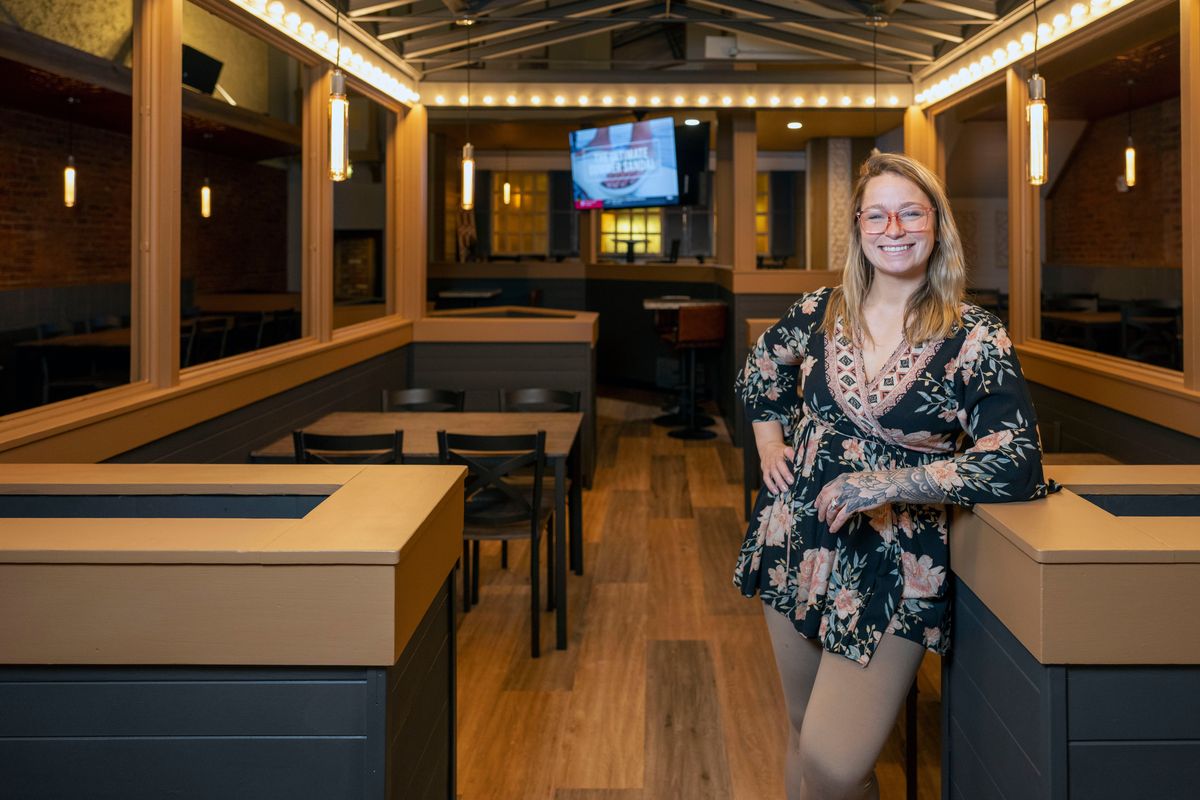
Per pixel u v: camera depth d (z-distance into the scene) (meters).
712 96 7.84
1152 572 1.46
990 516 1.67
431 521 1.81
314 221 5.76
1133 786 1.51
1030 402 1.80
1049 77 5.91
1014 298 5.91
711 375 10.80
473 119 10.83
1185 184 3.81
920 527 1.89
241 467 2.23
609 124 11.00
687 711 3.51
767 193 14.69
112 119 6.29
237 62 8.67
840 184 11.45
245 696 1.59
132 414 3.51
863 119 9.91
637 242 15.22
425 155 7.73
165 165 3.78
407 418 4.98
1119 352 8.05
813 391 1.98
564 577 4.09
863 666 1.84
